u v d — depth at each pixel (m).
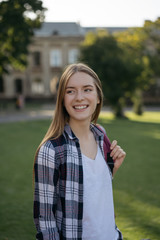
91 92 1.28
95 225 1.22
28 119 17.94
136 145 9.09
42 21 16.41
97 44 17.84
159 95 36.28
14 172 5.92
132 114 22.78
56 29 39.38
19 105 26.56
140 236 3.10
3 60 17.55
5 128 13.55
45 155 1.17
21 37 15.99
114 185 5.12
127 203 4.20
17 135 11.34
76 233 1.18
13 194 4.59
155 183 5.22
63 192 1.19
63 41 37.66
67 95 1.27
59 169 1.19
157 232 3.20
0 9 13.84
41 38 37.28
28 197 4.45
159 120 17.91
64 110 1.33
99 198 1.25
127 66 17.23
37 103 37.25
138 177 5.61
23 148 8.61
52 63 37.94
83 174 1.22
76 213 1.19
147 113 24.38
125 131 12.44
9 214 3.75
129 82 18.16
